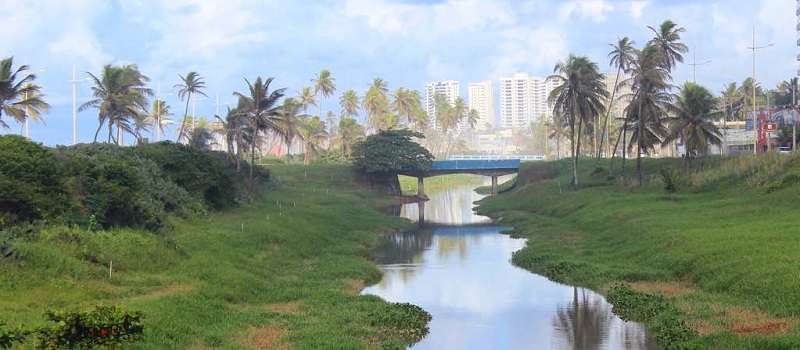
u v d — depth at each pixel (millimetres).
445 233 68812
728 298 28688
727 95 140625
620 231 49156
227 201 61188
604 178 89688
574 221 61750
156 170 52594
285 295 33031
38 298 24844
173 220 47000
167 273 33312
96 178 39781
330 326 26781
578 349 25141
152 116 126688
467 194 143250
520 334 27641
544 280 40219
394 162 109375
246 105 77812
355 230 65250
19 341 17062
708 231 40469
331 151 148750
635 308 29891
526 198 90500
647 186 74062
